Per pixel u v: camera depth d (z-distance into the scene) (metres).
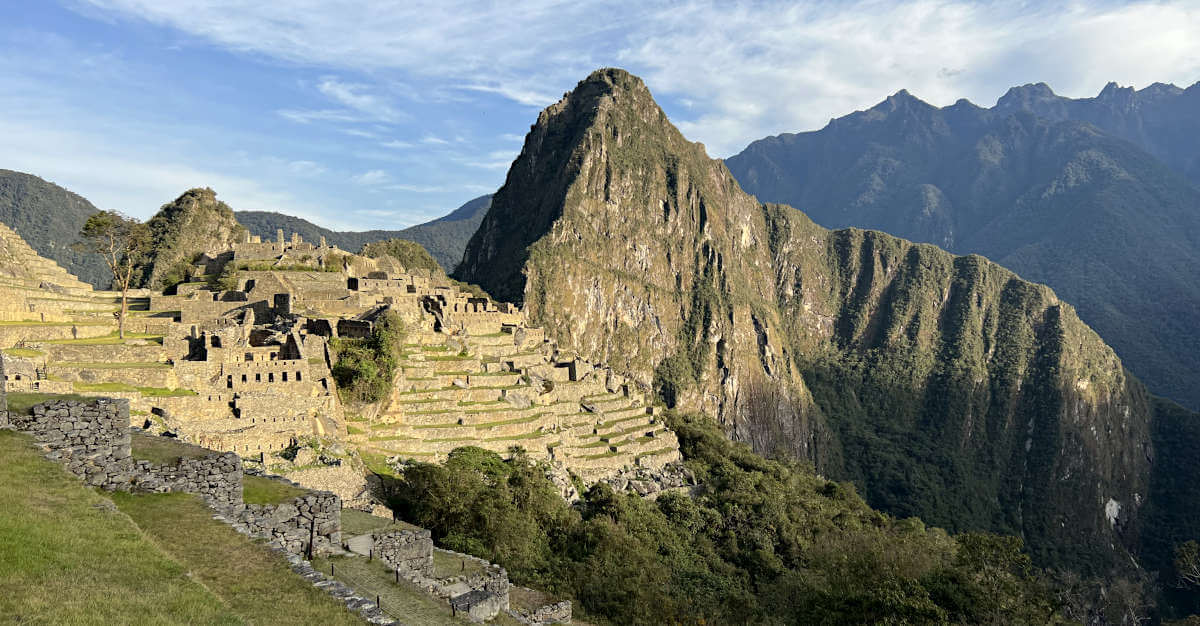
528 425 83.75
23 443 22.70
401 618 26.67
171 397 47.94
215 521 23.52
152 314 71.69
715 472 110.44
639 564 63.88
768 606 67.19
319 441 53.03
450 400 77.50
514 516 56.19
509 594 41.50
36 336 54.75
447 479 53.47
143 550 19.95
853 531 100.75
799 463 179.75
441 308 100.62
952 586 47.03
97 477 23.58
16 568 17.09
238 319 68.06
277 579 21.03
